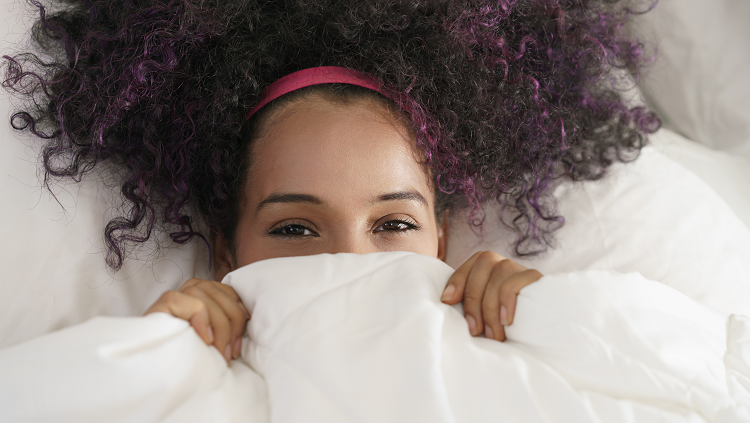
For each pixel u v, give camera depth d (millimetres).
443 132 734
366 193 656
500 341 515
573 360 460
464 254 868
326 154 658
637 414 431
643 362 448
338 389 429
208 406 414
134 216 721
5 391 383
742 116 1008
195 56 735
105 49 745
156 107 724
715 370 461
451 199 837
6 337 622
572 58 892
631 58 1005
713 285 754
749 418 431
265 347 477
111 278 693
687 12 1003
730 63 1003
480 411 427
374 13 711
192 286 532
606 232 812
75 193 695
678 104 1073
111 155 741
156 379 401
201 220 808
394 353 441
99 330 405
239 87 711
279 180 668
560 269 806
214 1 721
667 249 784
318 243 676
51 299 646
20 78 714
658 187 851
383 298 483
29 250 645
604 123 949
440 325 462
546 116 844
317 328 462
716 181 968
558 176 876
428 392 415
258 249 699
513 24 823
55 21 762
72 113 727
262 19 746
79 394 384
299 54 734
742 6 984
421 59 739
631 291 487
